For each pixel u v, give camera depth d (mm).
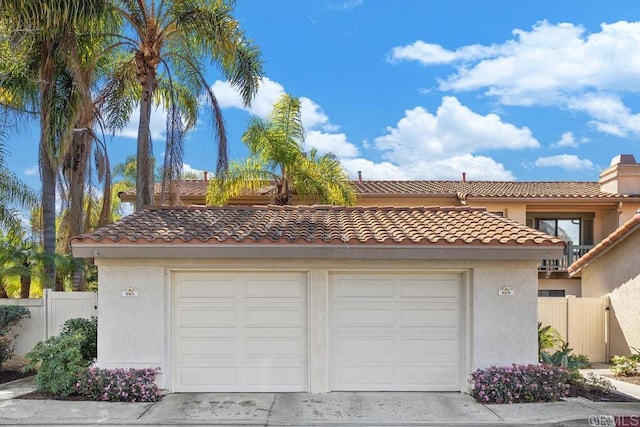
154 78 15414
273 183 18359
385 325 10305
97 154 17188
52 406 8984
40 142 14703
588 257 16547
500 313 10023
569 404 9164
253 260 10164
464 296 10289
